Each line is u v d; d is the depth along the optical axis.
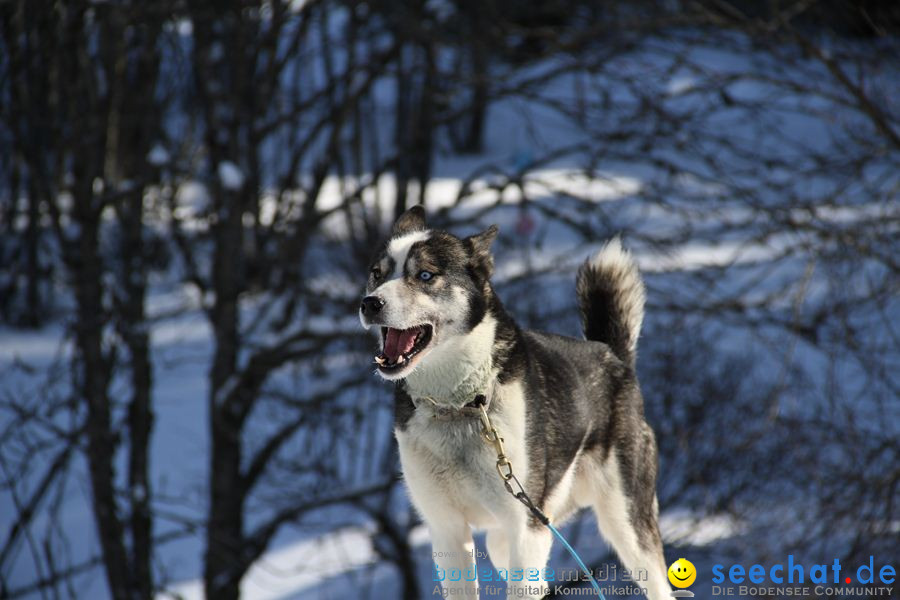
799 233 13.59
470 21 15.97
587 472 7.82
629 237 14.73
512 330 7.18
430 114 16.92
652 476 8.12
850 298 13.30
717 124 17.14
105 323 16.44
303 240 16.22
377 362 6.77
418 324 6.74
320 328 15.16
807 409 15.10
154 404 21.75
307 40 18.78
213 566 16.19
